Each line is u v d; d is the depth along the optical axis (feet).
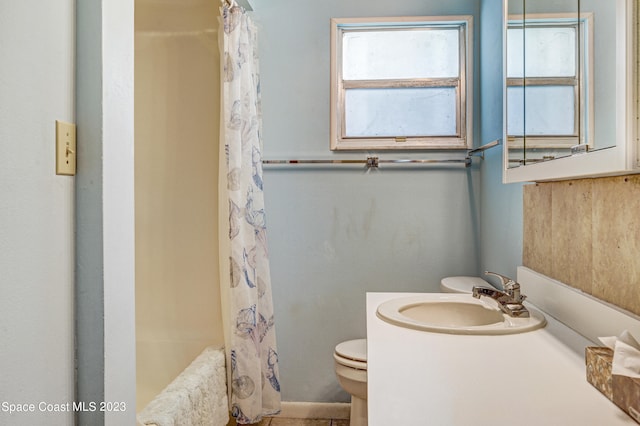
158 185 7.30
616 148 2.59
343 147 7.60
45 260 2.56
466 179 7.50
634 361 2.31
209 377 5.37
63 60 2.72
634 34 2.48
